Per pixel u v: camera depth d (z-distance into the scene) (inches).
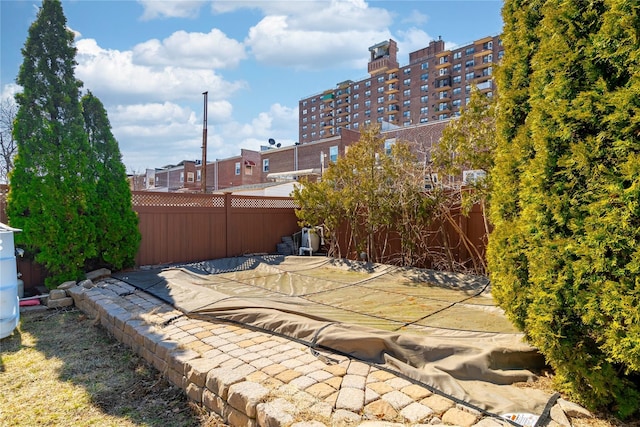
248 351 127.6
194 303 181.8
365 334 125.7
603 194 83.4
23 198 227.8
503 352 113.7
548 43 99.2
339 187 336.5
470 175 289.4
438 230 286.8
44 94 237.3
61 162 238.5
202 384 111.0
